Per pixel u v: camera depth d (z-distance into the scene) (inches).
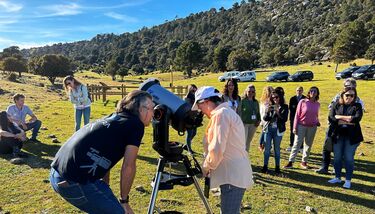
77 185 123.9
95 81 3491.6
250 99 323.6
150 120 136.4
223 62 4562.0
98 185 127.3
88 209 127.6
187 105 153.4
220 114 150.4
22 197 239.1
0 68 3459.6
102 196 125.8
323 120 733.9
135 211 220.5
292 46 5866.1
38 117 636.1
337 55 2677.2
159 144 147.6
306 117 329.1
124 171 125.9
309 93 330.6
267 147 313.9
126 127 126.4
